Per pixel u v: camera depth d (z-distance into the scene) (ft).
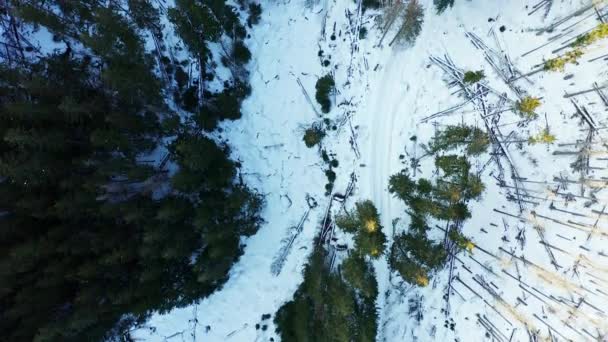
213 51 59.00
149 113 52.85
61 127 46.68
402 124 62.03
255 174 61.72
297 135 61.82
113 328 59.11
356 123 61.93
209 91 60.29
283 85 61.57
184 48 58.70
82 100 48.03
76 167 47.96
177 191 54.24
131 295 49.34
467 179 60.08
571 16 59.41
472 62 61.21
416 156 61.93
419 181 60.23
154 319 61.62
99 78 50.37
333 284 55.72
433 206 57.47
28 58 55.42
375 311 58.49
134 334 61.31
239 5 60.23
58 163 46.32
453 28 61.11
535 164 61.98
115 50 46.32
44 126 45.62
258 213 61.46
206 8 51.19
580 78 60.29
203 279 51.80
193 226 52.39
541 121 61.46
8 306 47.47
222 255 53.83
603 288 61.98
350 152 62.08
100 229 48.85
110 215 47.70
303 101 61.72
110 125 47.91
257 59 61.26
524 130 61.82
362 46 61.26
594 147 60.90
